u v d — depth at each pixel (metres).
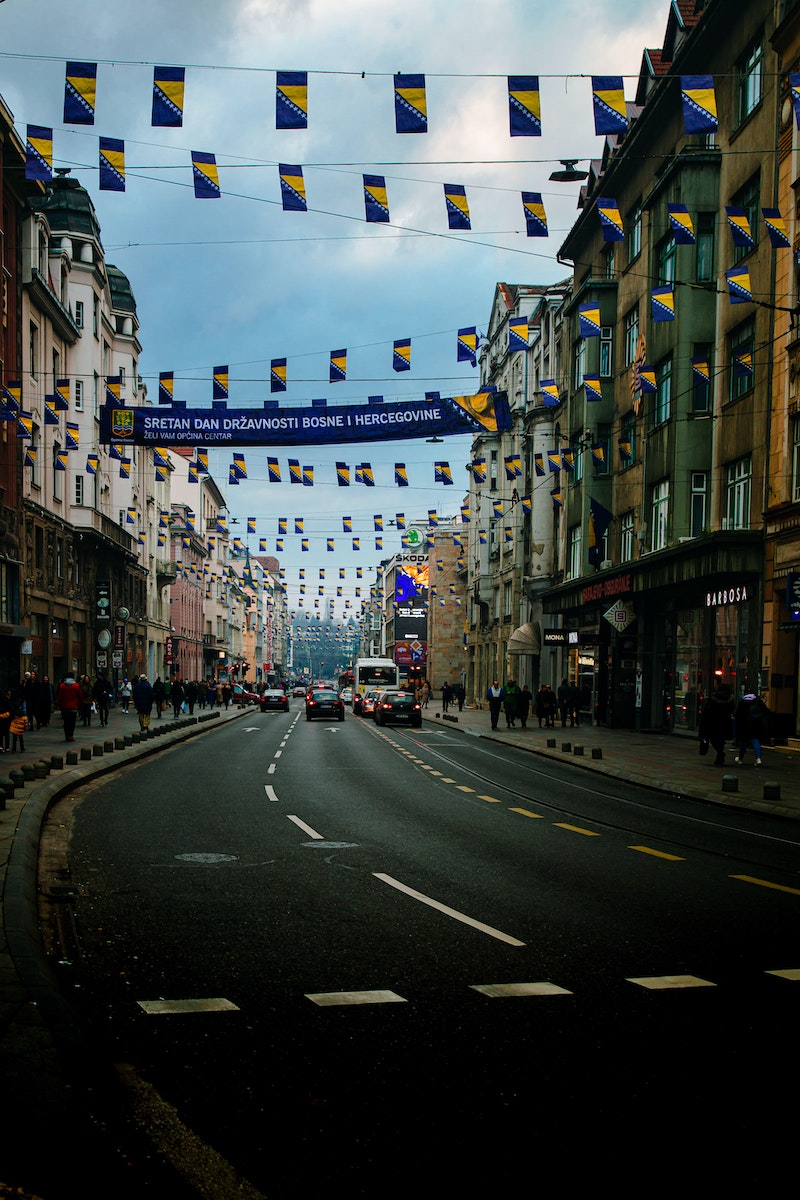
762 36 23.53
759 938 6.99
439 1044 4.84
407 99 11.23
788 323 22.08
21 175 31.22
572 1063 4.59
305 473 25.66
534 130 11.20
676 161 26.52
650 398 29.61
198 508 87.94
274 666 165.62
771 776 18.64
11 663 31.33
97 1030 4.97
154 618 63.97
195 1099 4.14
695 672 28.55
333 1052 4.71
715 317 26.28
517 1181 3.48
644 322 30.45
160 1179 3.46
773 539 22.61
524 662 50.44
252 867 9.52
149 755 23.23
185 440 22.77
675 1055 4.71
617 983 5.89
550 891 8.59
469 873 9.39
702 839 11.85
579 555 38.06
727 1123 3.96
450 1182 3.47
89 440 42.91
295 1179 3.48
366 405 22.25
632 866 9.88
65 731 25.27
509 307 54.94
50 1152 3.59
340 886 8.69
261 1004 5.44
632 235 32.56
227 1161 3.60
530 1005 5.46
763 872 9.64
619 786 18.14
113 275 52.88
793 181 21.69
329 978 5.95
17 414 25.38
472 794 16.47
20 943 6.04
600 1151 3.71
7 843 9.74
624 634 33.25
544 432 45.03
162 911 7.65
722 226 25.81
